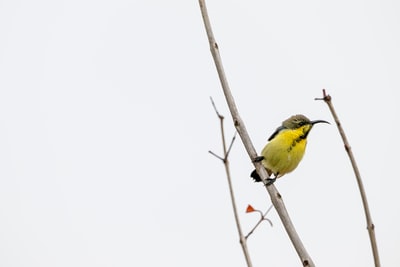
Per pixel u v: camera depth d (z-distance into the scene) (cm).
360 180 640
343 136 645
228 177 733
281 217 788
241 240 700
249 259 688
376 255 625
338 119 646
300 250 742
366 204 636
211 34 878
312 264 723
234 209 718
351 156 641
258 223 762
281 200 800
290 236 764
